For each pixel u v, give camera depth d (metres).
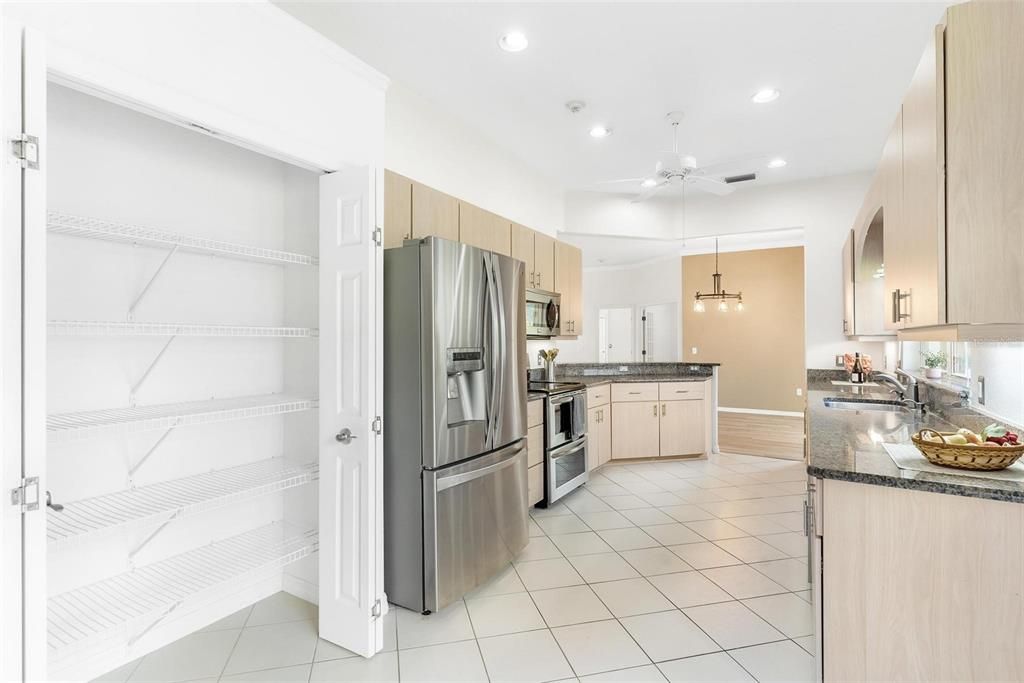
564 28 2.66
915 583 1.50
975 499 1.43
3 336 1.15
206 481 2.08
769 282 8.02
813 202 5.09
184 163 2.16
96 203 1.89
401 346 2.36
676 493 4.10
